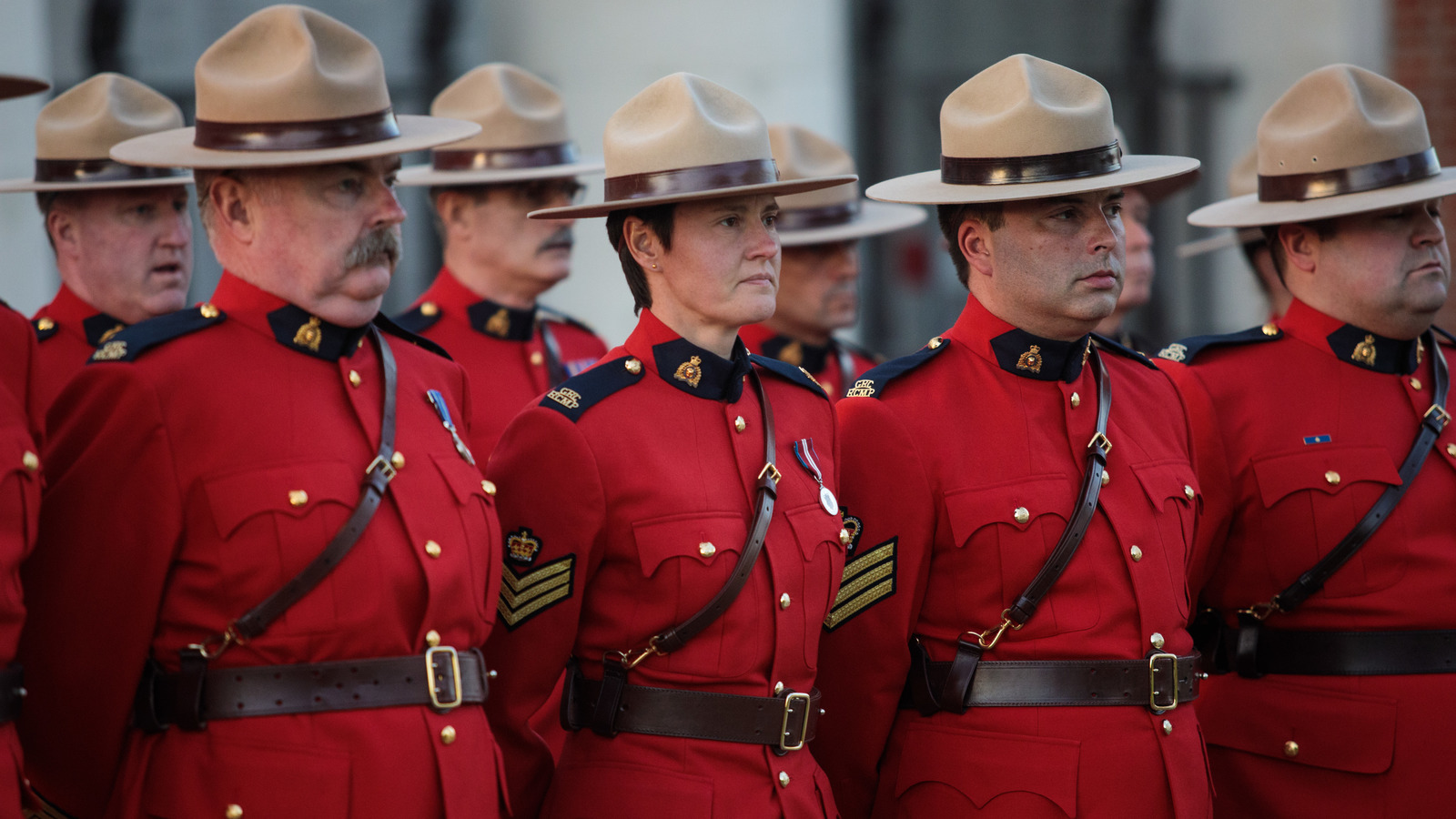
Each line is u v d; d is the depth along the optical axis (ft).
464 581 33.35
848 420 40.06
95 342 48.34
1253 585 44.45
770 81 102.01
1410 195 42.34
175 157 32.37
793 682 36.32
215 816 30.45
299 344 33.09
